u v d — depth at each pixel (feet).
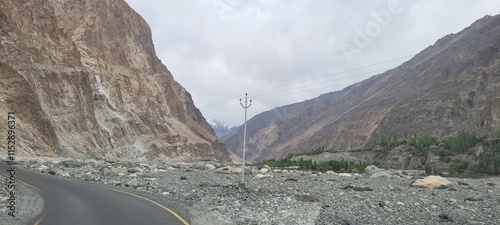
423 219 62.39
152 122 474.49
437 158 352.49
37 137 217.97
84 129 292.20
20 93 229.25
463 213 65.92
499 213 70.18
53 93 278.67
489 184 142.92
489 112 625.82
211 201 72.28
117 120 392.68
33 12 301.84
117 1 616.39
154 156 415.03
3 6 257.34
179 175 134.82
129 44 552.41
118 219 51.11
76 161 171.53
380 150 448.24
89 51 428.15
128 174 127.34
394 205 75.92
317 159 444.14
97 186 91.97
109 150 338.95
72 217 51.37
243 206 67.36
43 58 289.74
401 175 194.39
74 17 440.86
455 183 144.36
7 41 247.50
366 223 57.52
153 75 630.74
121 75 469.16
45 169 129.39
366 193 96.68
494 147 298.76
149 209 60.23
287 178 137.28
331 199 82.94
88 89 326.03
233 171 169.89
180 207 63.57
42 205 60.23
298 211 64.28
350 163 293.02
